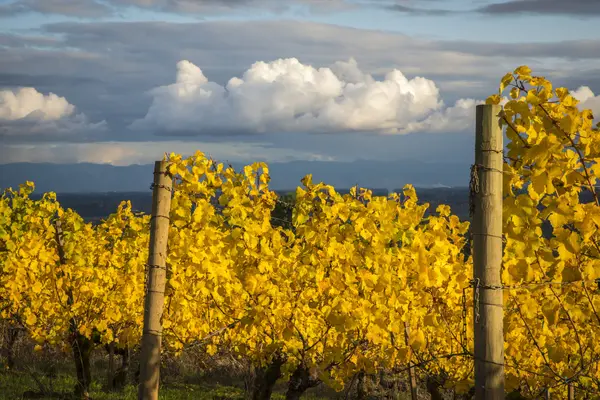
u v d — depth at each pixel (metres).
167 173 4.94
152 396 4.80
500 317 3.36
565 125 3.26
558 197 3.51
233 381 10.37
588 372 4.57
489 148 3.33
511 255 4.55
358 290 5.88
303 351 5.81
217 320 6.72
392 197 5.71
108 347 10.61
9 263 7.83
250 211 5.71
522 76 3.45
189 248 5.55
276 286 5.91
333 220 5.71
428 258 4.93
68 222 8.71
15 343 10.74
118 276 7.91
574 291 4.26
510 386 4.52
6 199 10.37
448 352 6.02
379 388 9.52
